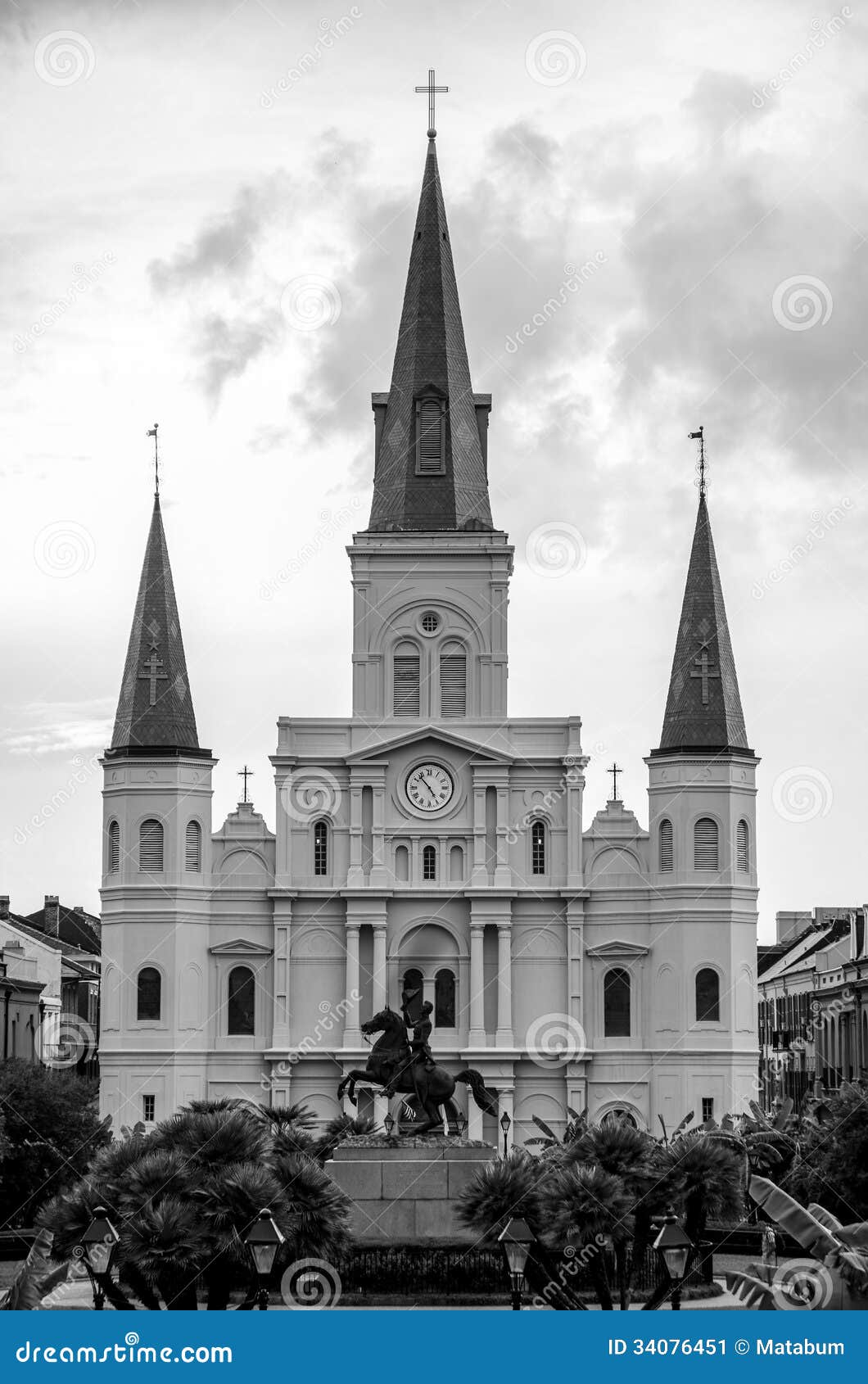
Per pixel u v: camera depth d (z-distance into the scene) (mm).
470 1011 98688
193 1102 60250
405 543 102812
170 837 99250
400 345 107062
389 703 102062
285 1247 43281
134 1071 98062
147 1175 42062
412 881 100188
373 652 102312
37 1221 42469
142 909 98812
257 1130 46000
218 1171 43469
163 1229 40969
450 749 100688
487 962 99375
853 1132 77375
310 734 101375
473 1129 98125
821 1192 77250
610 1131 49812
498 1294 48844
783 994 159250
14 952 125250
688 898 98750
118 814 99875
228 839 100688
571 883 99562
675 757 99625
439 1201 53031
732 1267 63312
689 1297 51031
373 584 102938
